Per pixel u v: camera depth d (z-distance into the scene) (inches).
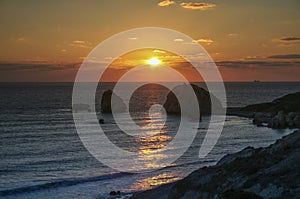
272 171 1161.4
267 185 1044.5
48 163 2267.5
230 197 1019.3
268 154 1396.4
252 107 6112.2
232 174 1241.4
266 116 5078.7
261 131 3863.2
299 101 5821.9
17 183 1796.3
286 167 1165.7
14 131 3676.2
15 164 2225.6
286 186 1010.1
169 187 1549.0
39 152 2620.6
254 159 1378.0
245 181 1125.1
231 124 4485.7
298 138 1422.2
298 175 1081.4
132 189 1726.1
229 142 3157.0
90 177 1924.2
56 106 6574.8
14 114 5216.5
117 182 1846.7
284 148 1392.7
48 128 3944.4
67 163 2274.9
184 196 1247.5
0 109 5841.5
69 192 1664.6
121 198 1584.6
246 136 3511.3
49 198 1573.6
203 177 1300.4
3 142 3026.6
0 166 2165.4
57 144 2970.0
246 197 989.8
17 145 2896.2
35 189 1696.6
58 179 1882.4
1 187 1712.6
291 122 4183.1
